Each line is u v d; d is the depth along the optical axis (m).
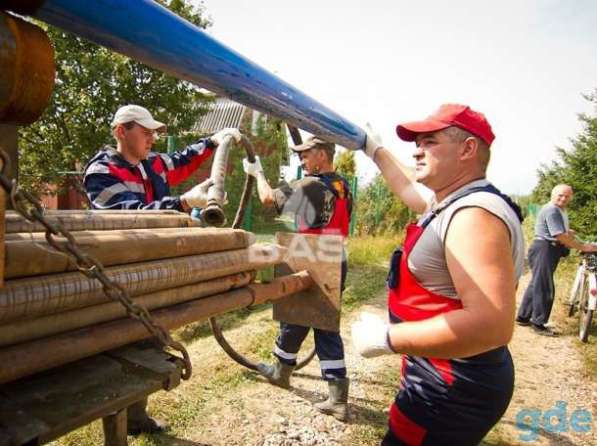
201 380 3.67
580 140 14.60
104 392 1.09
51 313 1.07
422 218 1.72
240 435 2.97
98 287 1.13
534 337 5.69
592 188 13.78
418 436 1.73
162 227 1.69
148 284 1.29
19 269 0.98
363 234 13.46
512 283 1.37
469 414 1.65
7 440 0.86
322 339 3.26
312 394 3.59
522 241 1.51
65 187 10.27
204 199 2.29
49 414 0.97
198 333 4.78
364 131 2.41
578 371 4.63
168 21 0.97
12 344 1.03
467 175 1.64
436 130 1.61
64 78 9.81
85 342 1.14
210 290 1.65
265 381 3.73
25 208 0.78
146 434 2.87
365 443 2.98
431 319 1.43
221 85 1.25
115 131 2.88
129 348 1.39
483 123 1.62
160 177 3.11
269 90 1.41
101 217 1.46
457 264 1.42
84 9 0.83
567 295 8.10
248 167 3.24
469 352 1.37
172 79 10.50
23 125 0.86
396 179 2.40
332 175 3.17
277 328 4.93
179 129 11.12
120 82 9.98
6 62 0.76
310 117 1.76
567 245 5.72
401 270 1.73
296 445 2.91
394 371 4.18
